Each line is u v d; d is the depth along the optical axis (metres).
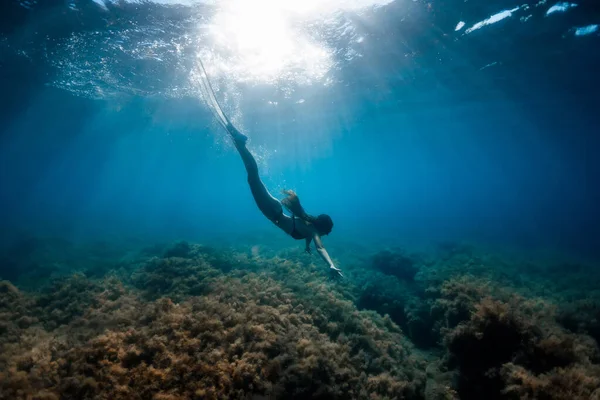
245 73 17.33
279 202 4.40
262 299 7.97
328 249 20.06
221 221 46.75
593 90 20.59
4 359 5.78
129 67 16.70
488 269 12.30
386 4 11.81
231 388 4.88
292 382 5.15
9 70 16.92
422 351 8.59
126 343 5.69
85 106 25.55
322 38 13.95
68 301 8.82
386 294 10.72
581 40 13.69
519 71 17.92
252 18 12.34
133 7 11.49
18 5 10.93
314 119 30.80
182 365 5.05
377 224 46.34
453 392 6.21
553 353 5.41
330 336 7.31
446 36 13.63
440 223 49.41
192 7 11.58
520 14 11.88
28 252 18.14
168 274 9.99
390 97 23.52
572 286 12.87
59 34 12.98
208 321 6.11
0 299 8.41
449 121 32.41
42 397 4.55
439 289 9.98
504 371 5.45
